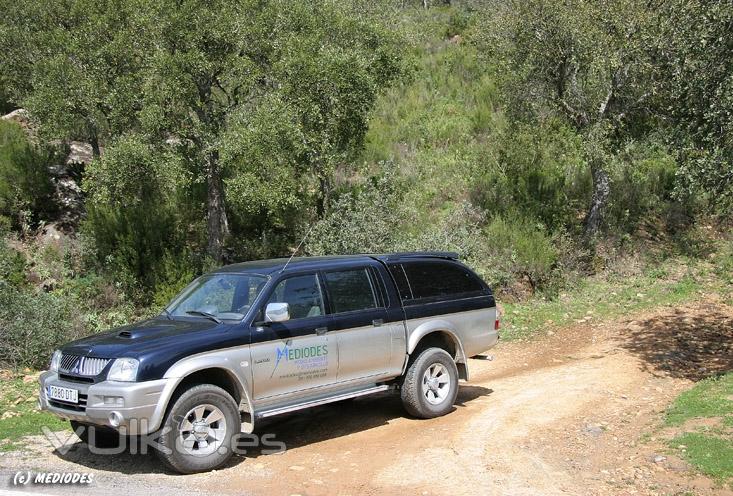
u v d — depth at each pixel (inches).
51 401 241.3
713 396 318.7
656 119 639.8
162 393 225.1
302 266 277.1
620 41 560.1
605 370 403.5
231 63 533.3
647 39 520.1
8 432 278.7
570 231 663.8
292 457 254.2
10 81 690.8
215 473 233.6
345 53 580.4
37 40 621.3
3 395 332.2
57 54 561.3
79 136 727.1
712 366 402.0
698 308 532.4
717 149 350.6
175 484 220.7
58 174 684.1
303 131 552.1
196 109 545.6
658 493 216.4
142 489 214.4
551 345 482.6
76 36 554.3
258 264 288.2
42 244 606.2
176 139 600.4
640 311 537.3
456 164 803.4
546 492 218.4
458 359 324.8
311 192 650.8
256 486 220.1
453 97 998.4
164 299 533.0
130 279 553.6
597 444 268.8
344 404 341.4
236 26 529.3
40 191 645.9
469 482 225.8
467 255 586.6
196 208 661.9
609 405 328.5
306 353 264.1
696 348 444.8
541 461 248.5
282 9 570.9
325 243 547.5
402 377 305.3
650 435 274.5
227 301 268.4
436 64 1093.8
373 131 884.6
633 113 631.8
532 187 717.3
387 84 670.5
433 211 708.0
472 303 331.3
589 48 574.6
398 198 622.2
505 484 224.7
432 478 229.0
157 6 512.7
